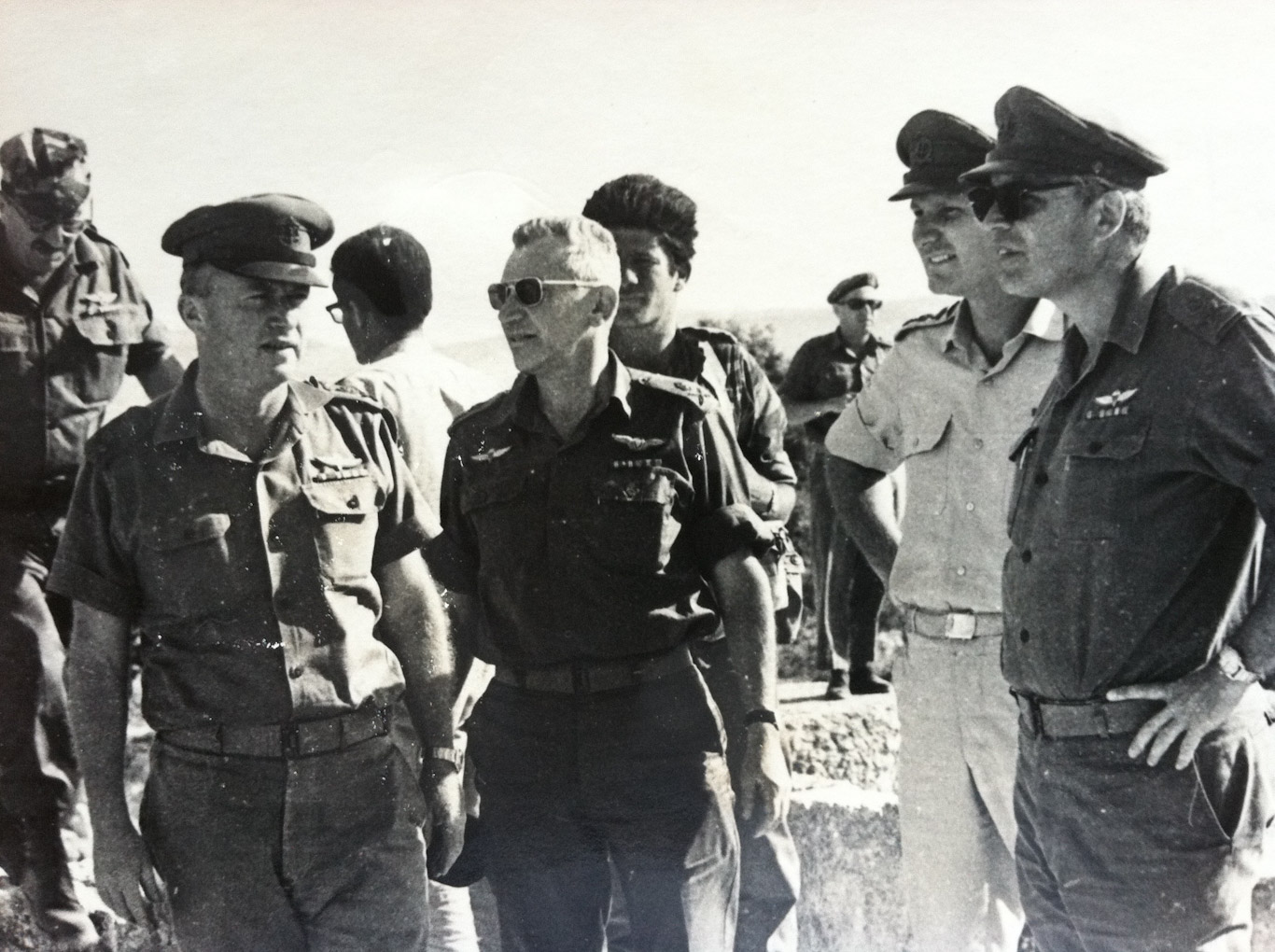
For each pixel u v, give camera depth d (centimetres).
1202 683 308
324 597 331
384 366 367
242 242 332
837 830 416
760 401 381
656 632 330
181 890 331
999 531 382
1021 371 383
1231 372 300
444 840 342
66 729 402
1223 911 315
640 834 335
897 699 401
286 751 328
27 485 403
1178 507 307
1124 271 316
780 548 373
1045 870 337
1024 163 318
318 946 336
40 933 395
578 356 329
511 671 337
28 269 408
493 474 333
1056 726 321
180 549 326
